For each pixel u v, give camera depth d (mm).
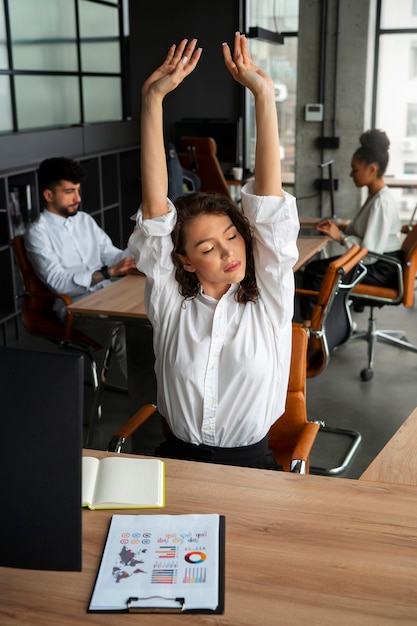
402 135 7445
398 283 4211
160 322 1884
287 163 8555
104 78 7477
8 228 5023
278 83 8391
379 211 4414
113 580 1224
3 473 1111
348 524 1382
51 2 6309
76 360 1072
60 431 1090
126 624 1127
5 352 1085
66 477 1101
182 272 1822
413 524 1379
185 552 1294
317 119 6812
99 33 7301
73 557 1126
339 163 6898
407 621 1118
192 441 1907
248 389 1824
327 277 3111
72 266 4027
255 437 1896
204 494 1498
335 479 1560
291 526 1376
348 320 3586
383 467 1852
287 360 1906
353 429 3572
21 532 1130
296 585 1204
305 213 7121
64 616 1148
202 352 1822
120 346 3523
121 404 3807
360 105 6719
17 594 1202
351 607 1150
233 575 1232
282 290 1788
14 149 5500
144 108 1688
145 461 1608
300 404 2158
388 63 7262
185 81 8758
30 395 1084
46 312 3875
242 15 8398
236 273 1706
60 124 6594
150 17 8688
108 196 7223
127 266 3734
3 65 5656
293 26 8211
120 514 1426
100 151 6949
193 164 7598
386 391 4016
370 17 6574
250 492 1503
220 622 1125
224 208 1719
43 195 3986
